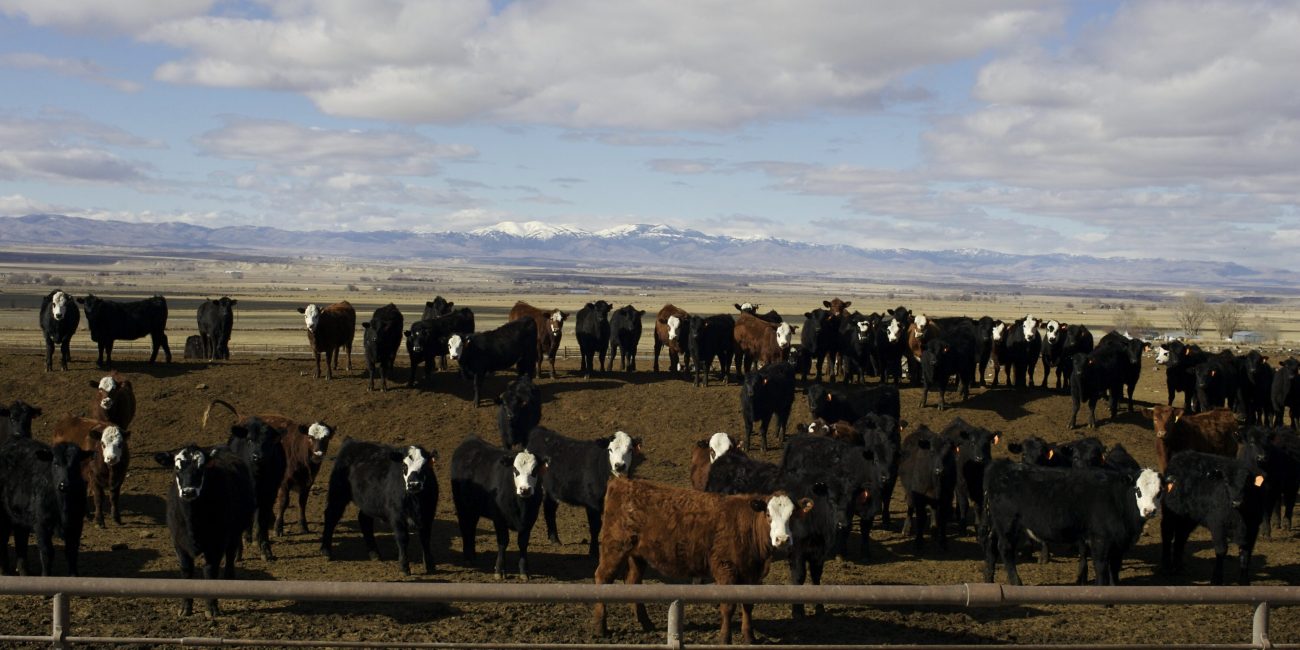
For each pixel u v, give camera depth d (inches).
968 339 1226.6
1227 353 1229.1
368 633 466.6
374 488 652.1
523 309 1414.9
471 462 665.0
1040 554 687.1
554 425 1149.7
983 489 637.9
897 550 730.2
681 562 495.5
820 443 759.7
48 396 1165.1
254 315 4466.0
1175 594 275.6
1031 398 1247.5
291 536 757.3
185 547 533.3
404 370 1387.8
